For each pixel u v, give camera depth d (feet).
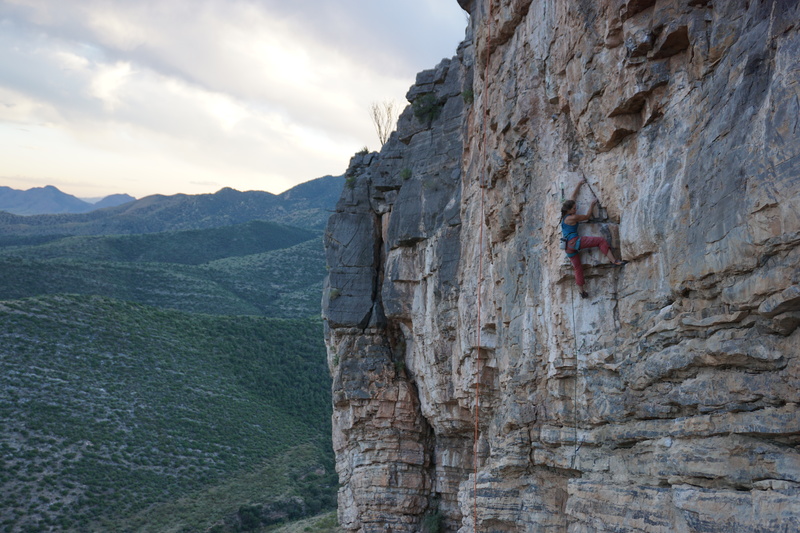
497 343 65.16
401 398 100.63
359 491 100.83
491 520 60.13
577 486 47.55
